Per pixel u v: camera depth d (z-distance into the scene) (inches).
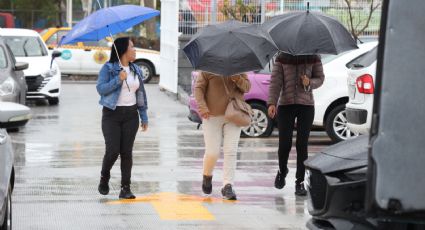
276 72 467.5
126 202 457.1
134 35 1616.6
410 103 222.1
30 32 1075.3
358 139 313.4
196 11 1123.3
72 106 1019.3
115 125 448.1
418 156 221.5
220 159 617.6
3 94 756.0
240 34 441.7
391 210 222.4
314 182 294.0
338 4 1072.2
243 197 474.3
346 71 701.3
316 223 293.1
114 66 441.7
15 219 412.2
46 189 494.6
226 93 448.5
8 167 336.2
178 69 1158.3
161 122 863.7
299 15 469.7
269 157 634.8
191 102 742.5
